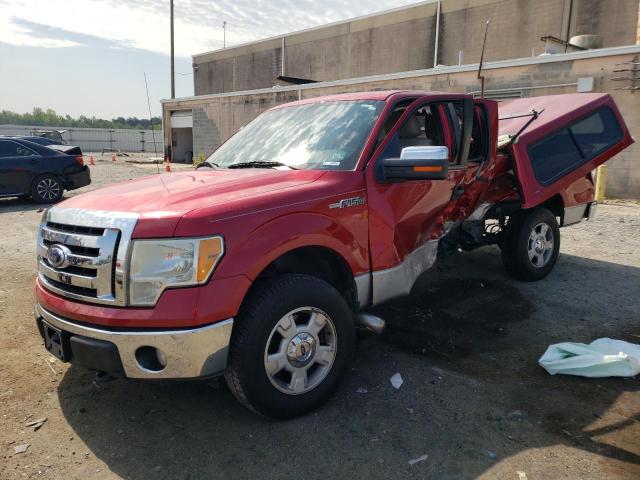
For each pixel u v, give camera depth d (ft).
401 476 8.66
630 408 10.69
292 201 10.19
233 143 14.93
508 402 10.98
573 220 20.49
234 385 9.68
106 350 8.97
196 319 8.83
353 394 11.30
